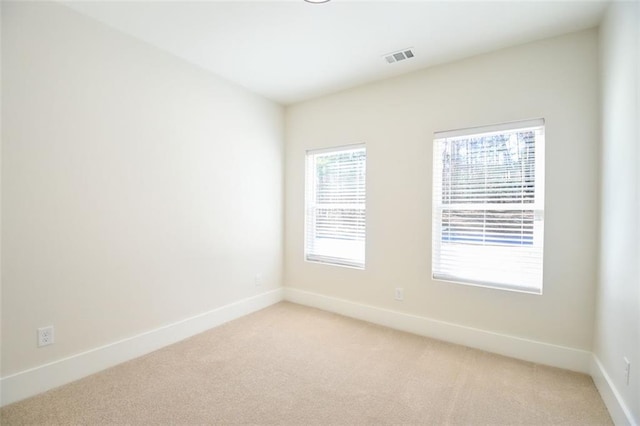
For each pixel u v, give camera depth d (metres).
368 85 3.10
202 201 2.83
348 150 3.28
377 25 2.12
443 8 1.93
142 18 2.07
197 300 2.80
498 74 2.43
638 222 1.41
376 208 3.05
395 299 2.95
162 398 1.84
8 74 1.74
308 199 3.64
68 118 1.98
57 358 1.95
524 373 2.14
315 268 3.53
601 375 1.88
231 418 1.67
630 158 1.52
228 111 3.06
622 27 1.64
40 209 1.87
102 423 1.62
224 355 2.39
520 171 2.39
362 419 1.67
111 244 2.21
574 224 2.16
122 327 2.28
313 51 2.49
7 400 1.75
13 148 1.76
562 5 1.88
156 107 2.46
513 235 2.42
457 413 1.72
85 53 2.04
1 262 1.74
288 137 3.74
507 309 2.41
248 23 2.12
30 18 1.81
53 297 1.93
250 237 3.34
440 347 2.54
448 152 2.70
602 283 1.95
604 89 1.94
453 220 2.68
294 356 2.37
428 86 2.75
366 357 2.36
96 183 2.12
